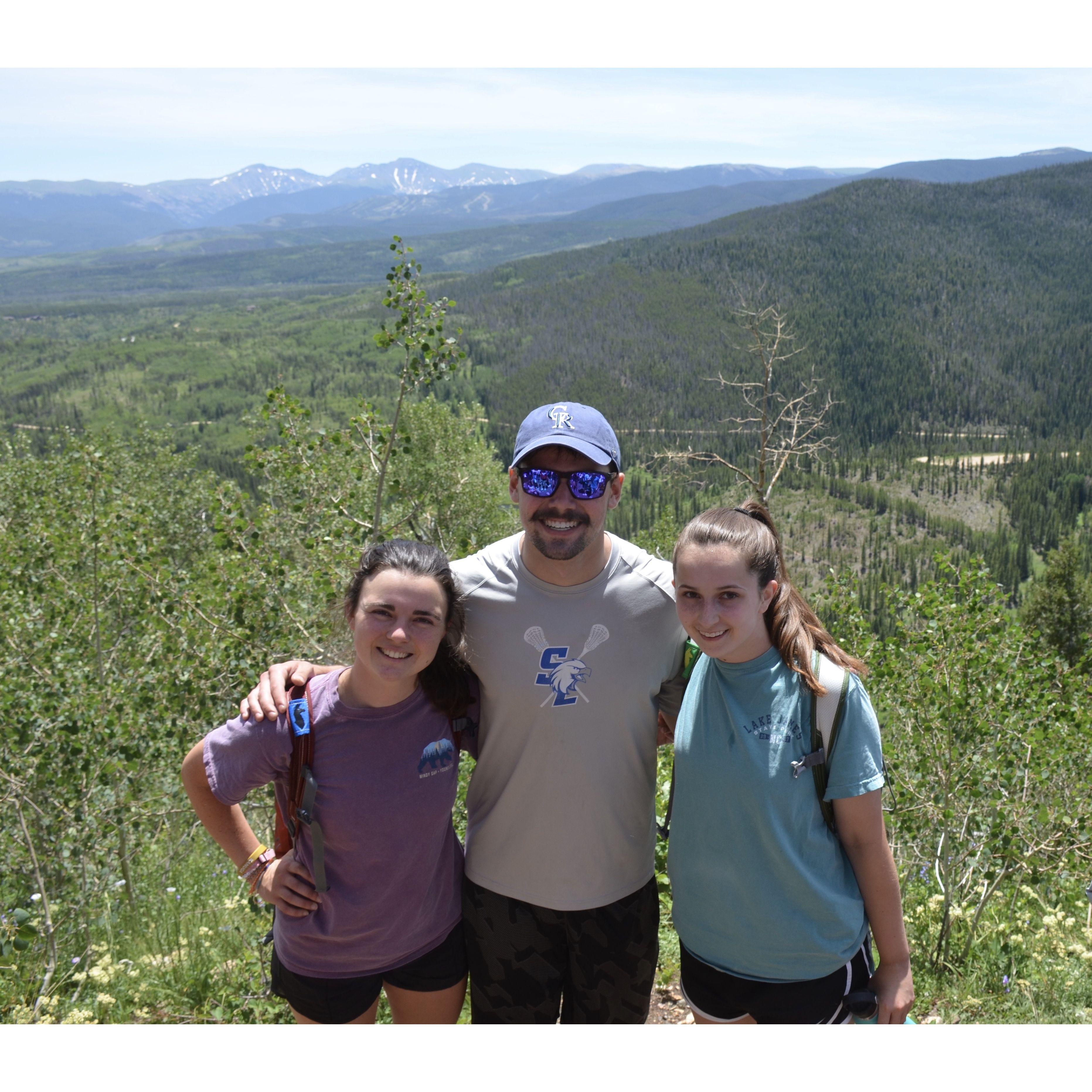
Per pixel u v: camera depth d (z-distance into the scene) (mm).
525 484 2416
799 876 2254
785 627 2291
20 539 11359
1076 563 37344
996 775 4680
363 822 2340
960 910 4797
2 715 5711
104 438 22094
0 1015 3711
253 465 6371
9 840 5500
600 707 2469
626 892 2604
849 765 2252
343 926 2393
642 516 91938
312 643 5805
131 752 6035
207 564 6012
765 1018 2312
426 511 8109
